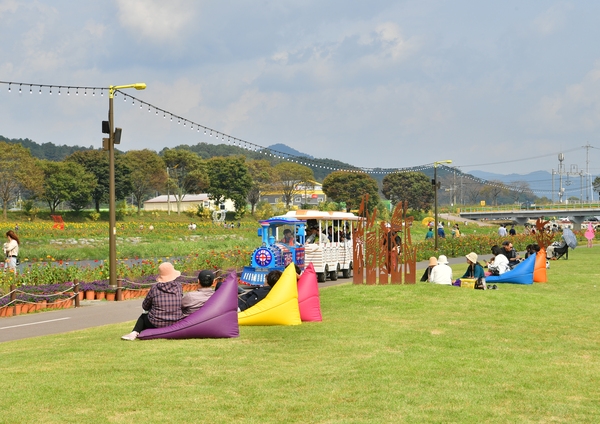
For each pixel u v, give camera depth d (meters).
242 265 30.19
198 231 79.94
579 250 43.34
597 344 10.88
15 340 12.41
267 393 7.55
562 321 13.30
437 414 6.83
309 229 25.23
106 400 7.25
